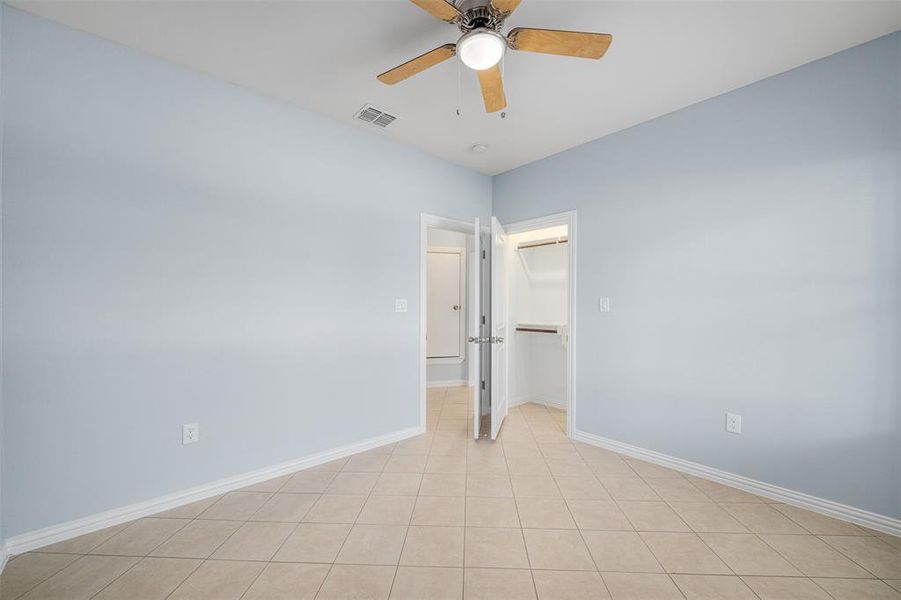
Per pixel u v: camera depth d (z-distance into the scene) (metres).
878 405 1.97
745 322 2.39
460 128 3.01
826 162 2.11
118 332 2.03
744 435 2.39
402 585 1.58
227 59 2.19
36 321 1.82
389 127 3.00
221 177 2.37
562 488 2.43
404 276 3.32
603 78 2.33
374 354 3.11
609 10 1.80
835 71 2.08
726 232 2.47
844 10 1.77
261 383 2.52
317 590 1.56
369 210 3.09
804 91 2.18
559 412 4.17
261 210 2.53
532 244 4.47
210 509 2.17
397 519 2.07
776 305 2.27
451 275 5.45
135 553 1.78
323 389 2.82
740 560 1.75
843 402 2.06
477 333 3.38
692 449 2.62
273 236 2.58
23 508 1.78
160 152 2.16
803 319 2.18
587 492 2.37
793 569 1.69
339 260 2.91
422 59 1.74
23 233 1.79
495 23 1.60
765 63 2.17
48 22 1.86
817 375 2.14
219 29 1.95
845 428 2.05
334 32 1.97
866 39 1.97
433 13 1.55
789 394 2.23
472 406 4.41
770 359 2.30
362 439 3.04
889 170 1.93
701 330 2.57
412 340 3.38
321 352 2.81
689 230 2.63
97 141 1.97
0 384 1.72
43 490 1.83
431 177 3.52
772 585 1.59
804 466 2.18
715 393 2.51
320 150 2.81
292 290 2.66
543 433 3.47
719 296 2.50
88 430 1.94
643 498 2.30
